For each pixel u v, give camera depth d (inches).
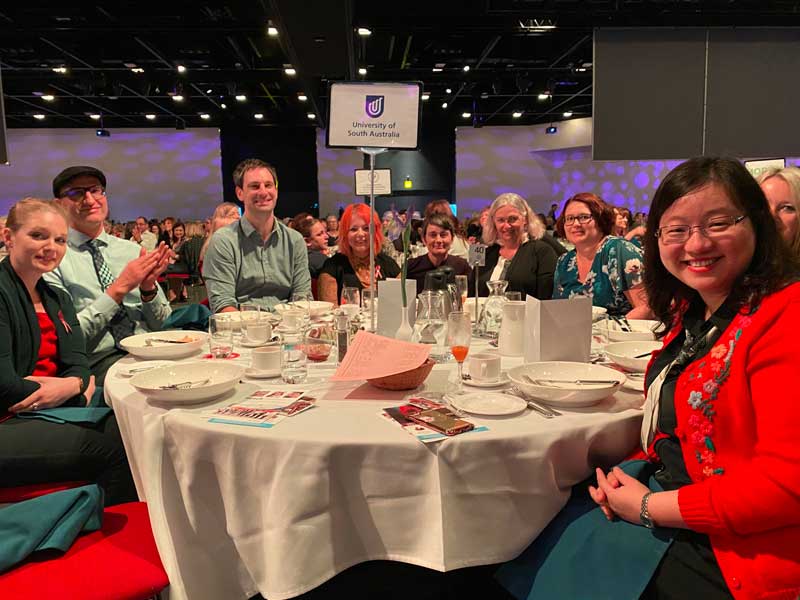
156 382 61.3
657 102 212.1
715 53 210.4
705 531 41.7
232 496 49.6
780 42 209.8
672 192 46.3
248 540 50.1
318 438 47.0
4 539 49.1
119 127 629.3
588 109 564.4
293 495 46.9
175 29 318.0
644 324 87.0
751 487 38.7
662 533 45.4
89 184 106.4
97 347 101.9
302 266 133.8
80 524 52.7
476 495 47.5
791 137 213.9
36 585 46.8
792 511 37.5
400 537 48.1
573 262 122.4
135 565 50.1
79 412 74.0
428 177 640.4
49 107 544.1
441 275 98.2
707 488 41.5
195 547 51.8
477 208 645.3
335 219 428.1
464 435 47.4
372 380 60.7
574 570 46.1
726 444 43.2
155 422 52.3
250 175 122.4
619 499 47.2
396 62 412.5
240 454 48.9
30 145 618.2
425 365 60.4
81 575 48.3
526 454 48.1
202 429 49.6
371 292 83.4
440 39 357.4
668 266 48.1
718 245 44.1
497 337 86.7
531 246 137.7
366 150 81.3
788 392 38.3
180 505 52.5
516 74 434.0
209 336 79.9
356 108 80.0
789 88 211.8
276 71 436.8
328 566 47.6
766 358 40.0
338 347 72.9
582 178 608.1
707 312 50.3
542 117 620.1
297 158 650.8
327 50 324.2
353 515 48.5
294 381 64.1
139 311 109.9
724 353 43.4
